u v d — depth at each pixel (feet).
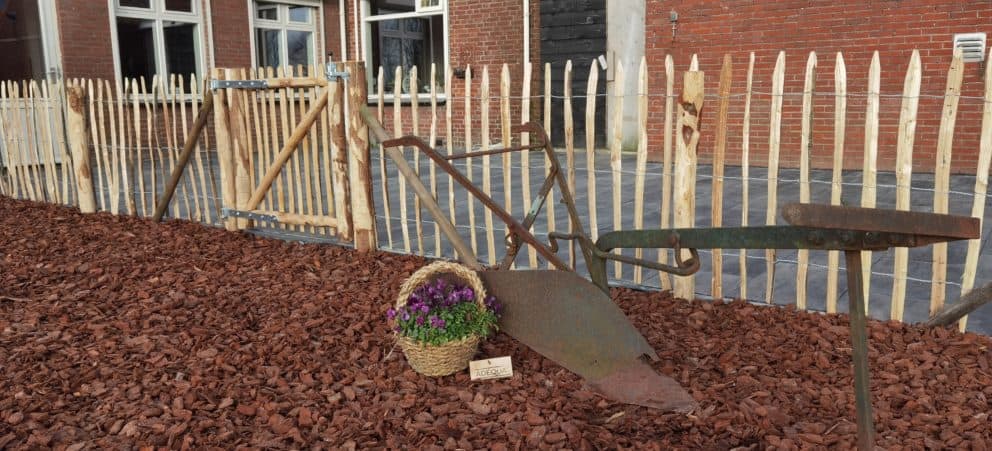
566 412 9.23
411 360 10.41
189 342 11.93
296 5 48.14
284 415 9.41
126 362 11.19
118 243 19.63
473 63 43.37
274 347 11.63
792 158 30.12
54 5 36.83
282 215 19.63
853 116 28.58
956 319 11.31
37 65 37.73
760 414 8.91
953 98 10.93
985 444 7.99
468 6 43.14
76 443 8.72
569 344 10.43
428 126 43.83
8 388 10.30
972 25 25.82
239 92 19.72
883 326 11.55
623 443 8.40
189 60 42.91
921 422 8.56
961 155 26.66
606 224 20.74
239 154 20.04
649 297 13.66
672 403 9.28
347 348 11.64
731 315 12.55
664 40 32.53
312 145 18.85
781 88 12.18
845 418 8.79
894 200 22.88
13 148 27.89
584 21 38.04
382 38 48.11
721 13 30.86
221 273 16.37
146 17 40.40
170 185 21.88
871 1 27.53
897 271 11.82
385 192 17.62
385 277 15.69
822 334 11.39
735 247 7.73
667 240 8.77
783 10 29.43
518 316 10.84
